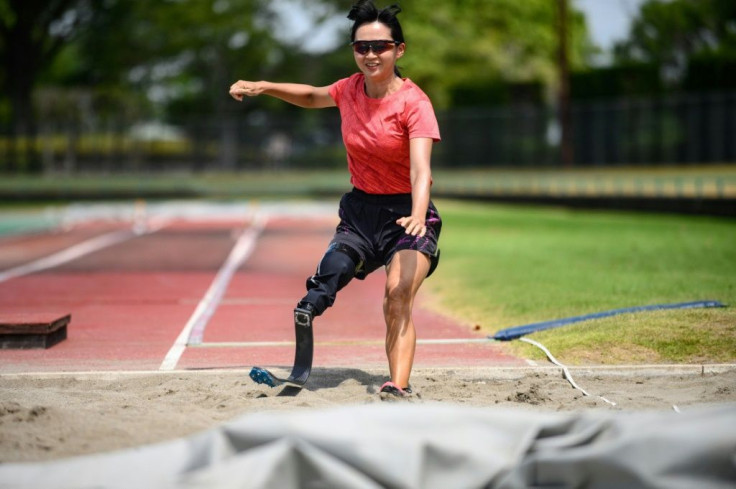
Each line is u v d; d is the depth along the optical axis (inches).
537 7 3088.1
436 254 316.2
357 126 308.8
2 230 1430.9
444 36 3021.7
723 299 501.4
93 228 1489.9
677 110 1978.3
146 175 2667.3
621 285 599.5
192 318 549.6
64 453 221.6
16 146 2674.7
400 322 304.2
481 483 173.0
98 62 3152.1
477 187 2309.3
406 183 314.5
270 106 3193.9
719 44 2898.6
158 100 3398.1
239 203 2294.5
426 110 300.2
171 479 161.3
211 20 3063.5
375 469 168.2
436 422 180.1
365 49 298.8
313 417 178.7
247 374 356.2
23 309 603.2
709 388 328.8
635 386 341.1
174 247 1119.0
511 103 2778.1
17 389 318.7
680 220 1434.5
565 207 1803.6
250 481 156.6
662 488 166.2
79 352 434.6
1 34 2891.2
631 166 2085.4
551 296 569.6
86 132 2731.3
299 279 788.0
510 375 361.1
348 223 322.3
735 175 1729.8
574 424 187.6
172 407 282.5
